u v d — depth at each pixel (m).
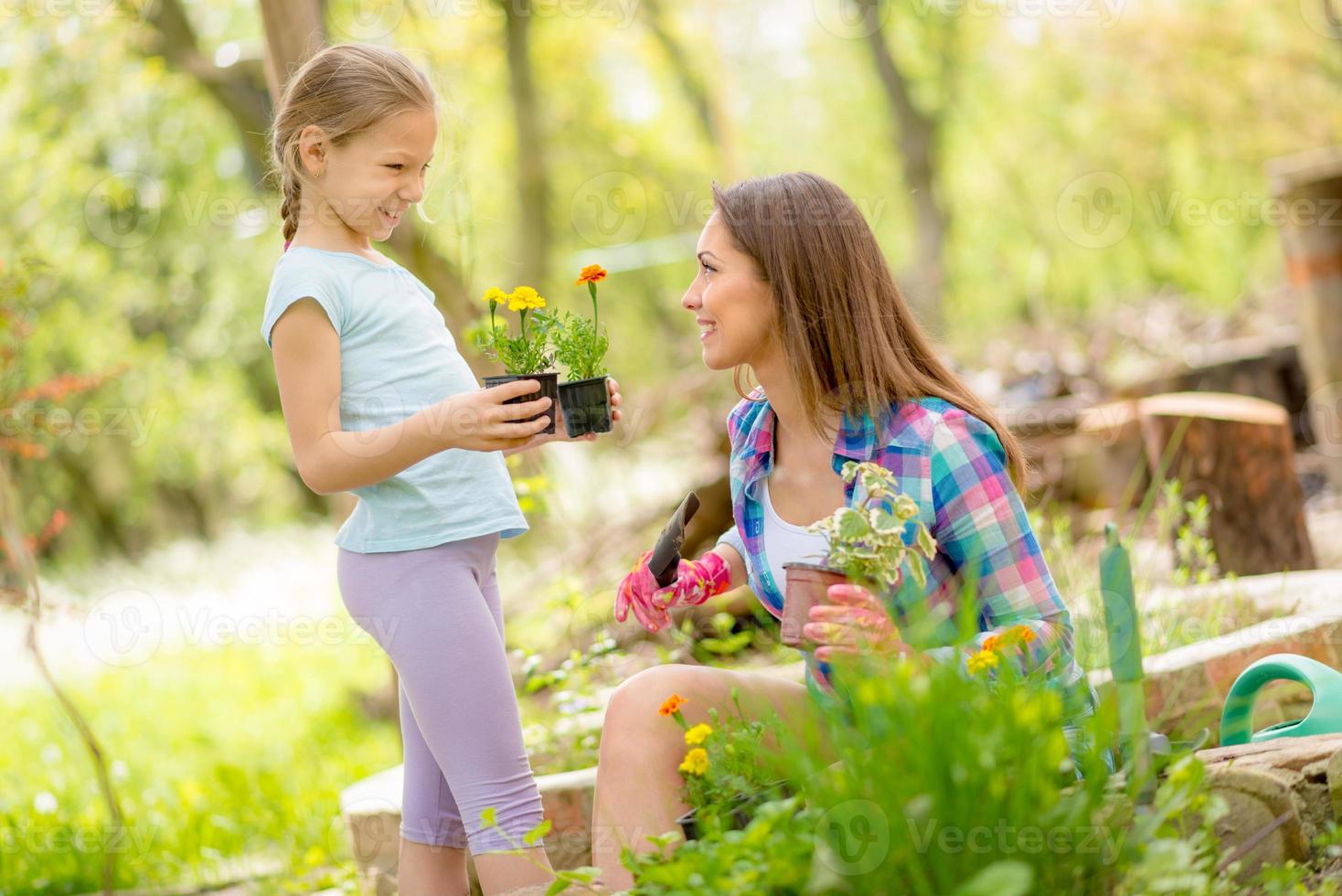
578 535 6.35
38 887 3.94
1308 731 2.30
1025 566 2.05
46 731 7.16
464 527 2.40
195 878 4.08
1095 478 6.63
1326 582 3.64
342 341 2.39
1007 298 15.76
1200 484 4.71
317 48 3.82
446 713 2.36
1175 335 11.03
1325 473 7.14
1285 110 13.91
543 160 11.73
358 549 2.43
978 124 15.68
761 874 1.59
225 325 11.82
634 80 13.71
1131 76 14.59
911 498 1.99
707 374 7.57
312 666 8.94
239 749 6.57
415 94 2.43
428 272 4.25
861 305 2.13
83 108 8.67
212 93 8.41
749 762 1.94
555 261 12.10
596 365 2.39
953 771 1.53
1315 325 6.70
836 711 1.81
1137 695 1.68
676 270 12.94
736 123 13.41
